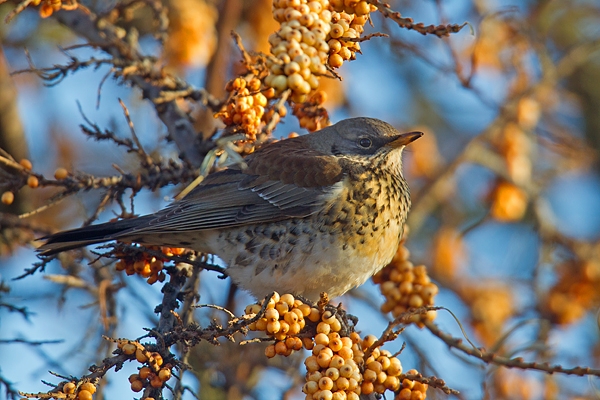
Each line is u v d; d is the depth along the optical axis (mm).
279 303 7980
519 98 14234
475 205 15719
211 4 13672
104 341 10484
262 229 10086
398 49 14453
